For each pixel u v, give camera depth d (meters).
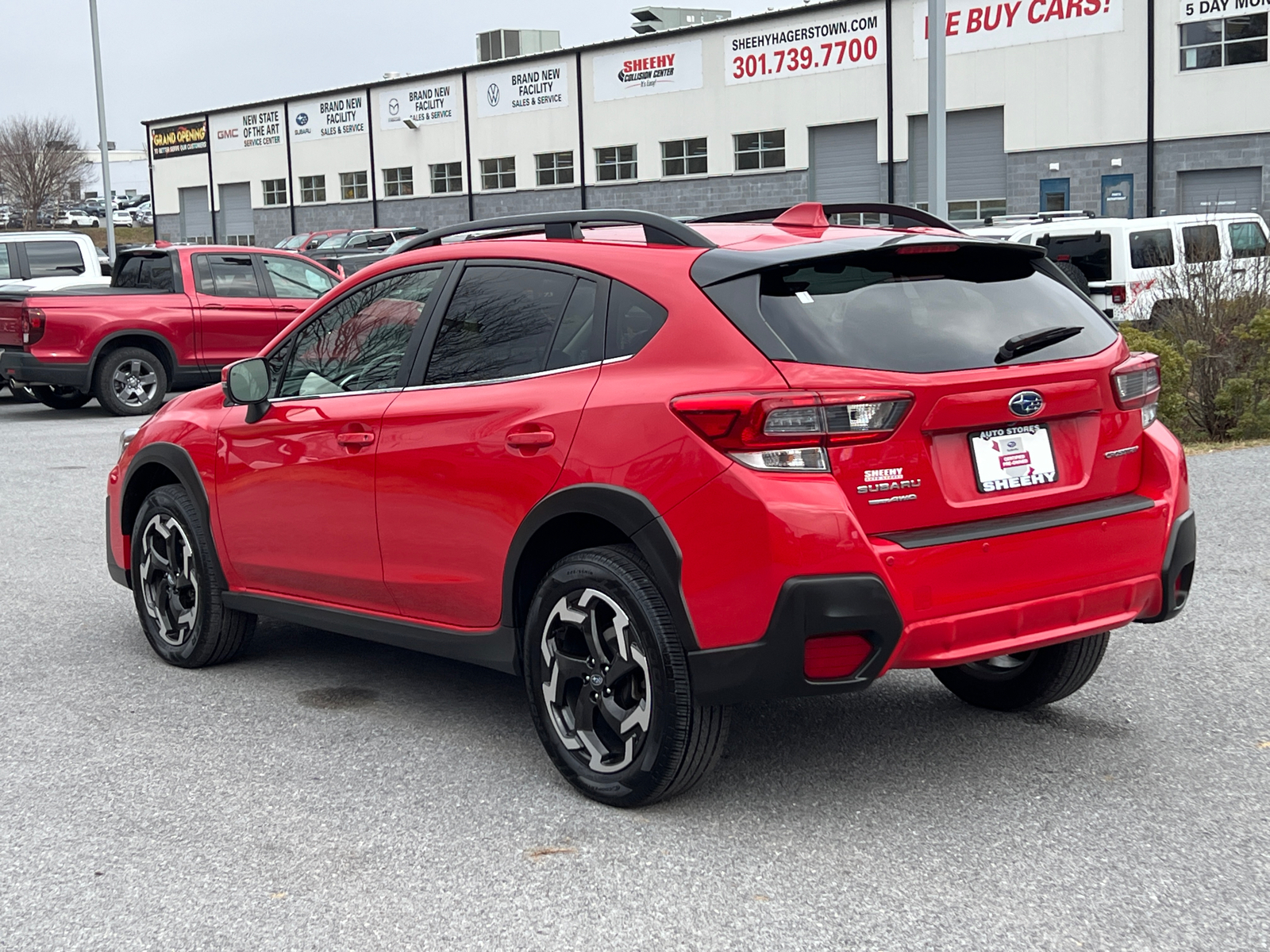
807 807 3.83
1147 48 32.56
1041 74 34.44
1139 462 3.99
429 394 4.38
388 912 3.21
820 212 4.21
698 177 42.97
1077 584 3.73
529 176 48.66
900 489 3.48
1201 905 3.17
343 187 56.16
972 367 3.59
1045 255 4.06
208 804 3.95
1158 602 3.96
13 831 3.76
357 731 4.62
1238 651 5.34
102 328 15.35
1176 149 32.50
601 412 3.76
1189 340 11.73
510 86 48.44
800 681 3.43
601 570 3.74
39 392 17.00
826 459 3.41
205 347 15.93
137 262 16.38
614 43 44.47
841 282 3.69
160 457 5.44
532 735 4.54
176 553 5.46
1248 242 18.69
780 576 3.37
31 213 74.62
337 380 4.80
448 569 4.28
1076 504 3.81
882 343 3.55
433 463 4.26
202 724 4.72
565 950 3.00
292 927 3.15
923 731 4.49
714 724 3.64
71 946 3.07
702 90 42.34
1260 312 11.20
